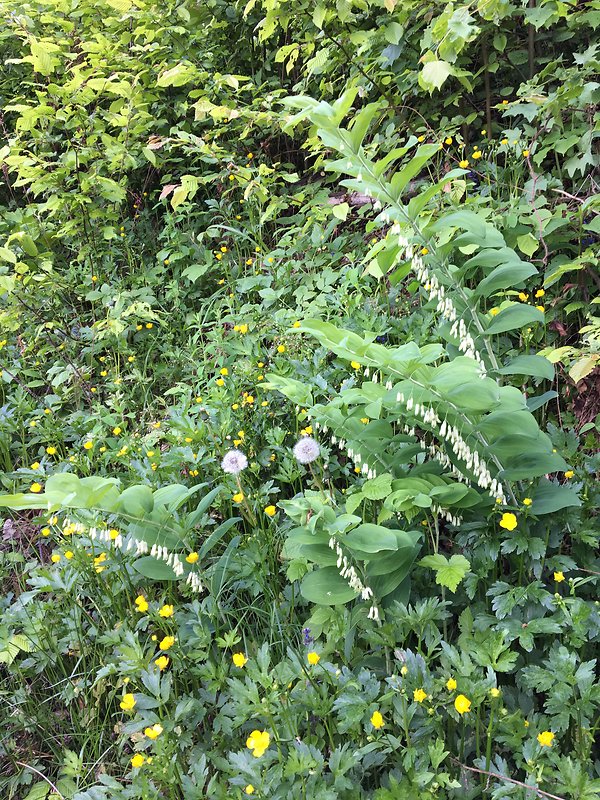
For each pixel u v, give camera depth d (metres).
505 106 3.23
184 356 3.70
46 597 2.62
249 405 3.00
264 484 2.60
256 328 3.51
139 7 4.50
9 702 2.24
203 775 1.65
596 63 2.86
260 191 3.96
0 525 3.03
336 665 1.84
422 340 2.91
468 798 1.58
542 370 1.99
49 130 4.18
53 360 3.92
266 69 5.01
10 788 2.07
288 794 1.52
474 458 1.95
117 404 3.34
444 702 1.63
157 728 1.64
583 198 3.18
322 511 1.81
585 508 2.11
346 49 3.90
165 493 2.00
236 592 2.30
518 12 3.33
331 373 2.92
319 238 3.75
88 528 2.26
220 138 4.87
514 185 3.33
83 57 4.67
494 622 1.85
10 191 5.42
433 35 2.74
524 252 2.87
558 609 1.80
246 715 1.69
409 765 1.54
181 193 3.73
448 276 2.14
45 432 3.28
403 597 2.00
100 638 1.99
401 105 3.93
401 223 1.91
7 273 4.23
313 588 1.96
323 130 1.83
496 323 2.12
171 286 4.04
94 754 2.08
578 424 2.64
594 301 2.67
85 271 4.30
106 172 4.39
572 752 1.60
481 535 2.06
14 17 4.42
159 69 4.36
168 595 2.31
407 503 1.97
